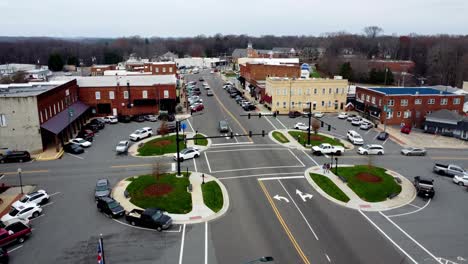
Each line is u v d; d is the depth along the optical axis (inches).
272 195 1546.5
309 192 1584.6
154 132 2583.7
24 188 1604.3
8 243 1137.4
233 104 3713.1
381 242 1192.8
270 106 3383.4
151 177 1683.1
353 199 1523.1
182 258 1085.1
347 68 5654.5
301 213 1387.8
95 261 1071.0
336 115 3287.4
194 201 1467.8
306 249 1139.9
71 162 1945.1
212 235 1221.1
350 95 3668.8
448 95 2935.5
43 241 1178.0
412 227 1301.7
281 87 3302.2
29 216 1323.8
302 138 2427.4
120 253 1109.7
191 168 1861.5
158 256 1095.6
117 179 1705.2
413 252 1139.9
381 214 1400.1
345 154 2146.9
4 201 1480.1
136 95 3090.6
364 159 2055.9
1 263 1041.5
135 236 1213.7
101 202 1368.1
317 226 1289.4
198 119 2999.5
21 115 2030.0
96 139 2404.0
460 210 1449.3
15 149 2065.7
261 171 1828.2
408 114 2947.8
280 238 1203.9
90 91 3004.4
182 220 1321.4
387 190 1606.8
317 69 6860.2
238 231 1247.5
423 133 2760.8
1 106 2007.9
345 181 1683.1
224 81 5698.8
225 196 1531.7
